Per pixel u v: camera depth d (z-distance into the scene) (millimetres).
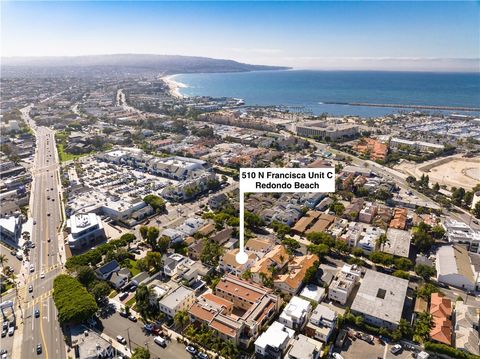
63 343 148750
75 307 154125
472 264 199000
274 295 167000
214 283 183000
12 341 150125
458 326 149875
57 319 163000
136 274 197125
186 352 144375
